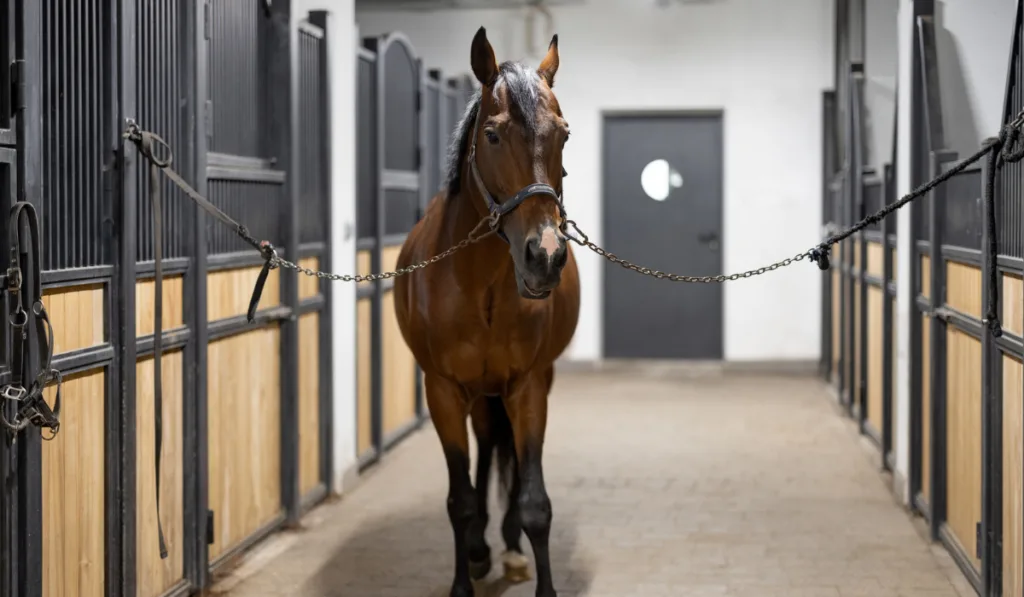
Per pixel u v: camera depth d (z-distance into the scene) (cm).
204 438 297
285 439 372
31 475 207
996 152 244
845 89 714
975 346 305
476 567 314
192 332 292
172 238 283
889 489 432
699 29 800
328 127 410
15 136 203
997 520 276
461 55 816
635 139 823
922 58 374
